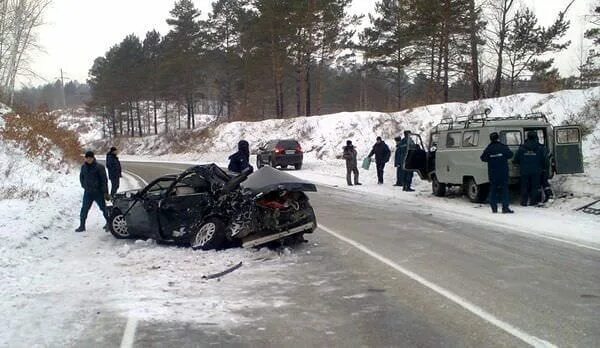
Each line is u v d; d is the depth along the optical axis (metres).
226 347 4.86
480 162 14.23
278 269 7.77
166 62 58.38
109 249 9.30
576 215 12.15
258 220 8.85
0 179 17.75
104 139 80.44
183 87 60.69
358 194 17.73
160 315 5.74
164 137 63.81
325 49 42.44
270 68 46.31
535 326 5.31
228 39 53.25
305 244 9.55
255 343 4.95
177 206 9.45
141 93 69.50
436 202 15.31
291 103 67.81
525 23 31.62
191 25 57.56
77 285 6.92
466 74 34.09
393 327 5.34
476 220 12.12
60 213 12.81
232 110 58.91
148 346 4.89
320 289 6.73
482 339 4.98
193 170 9.66
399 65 39.59
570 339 4.95
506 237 10.05
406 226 11.41
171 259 8.38
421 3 32.97
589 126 19.34
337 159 31.83
